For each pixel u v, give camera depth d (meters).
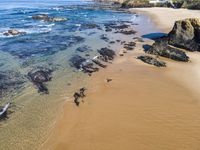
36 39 37.56
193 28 34.62
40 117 17.91
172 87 22.66
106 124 17.14
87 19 59.09
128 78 24.42
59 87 22.25
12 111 18.67
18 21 53.25
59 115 18.08
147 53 31.97
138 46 35.12
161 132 16.30
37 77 24.06
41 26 48.41
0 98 20.48
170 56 30.22
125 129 16.61
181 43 34.25
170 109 18.95
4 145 15.16
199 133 16.20
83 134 16.12
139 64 28.14
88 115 18.14
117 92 21.56
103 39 38.19
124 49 33.41
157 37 40.06
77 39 37.81
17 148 14.91
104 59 29.28
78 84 22.91
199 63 28.84
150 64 28.17
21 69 26.03
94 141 15.50
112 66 27.41
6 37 38.56
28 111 18.66
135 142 15.41
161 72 26.06
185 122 17.36
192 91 21.92
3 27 46.31
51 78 24.02
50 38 38.28
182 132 16.30
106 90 21.89
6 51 31.56
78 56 29.86
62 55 30.28
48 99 20.28
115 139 15.68
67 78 24.08
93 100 20.16
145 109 18.94
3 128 16.75
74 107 19.11
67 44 34.94
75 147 15.00
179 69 26.95
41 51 31.75
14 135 16.05
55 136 15.93
